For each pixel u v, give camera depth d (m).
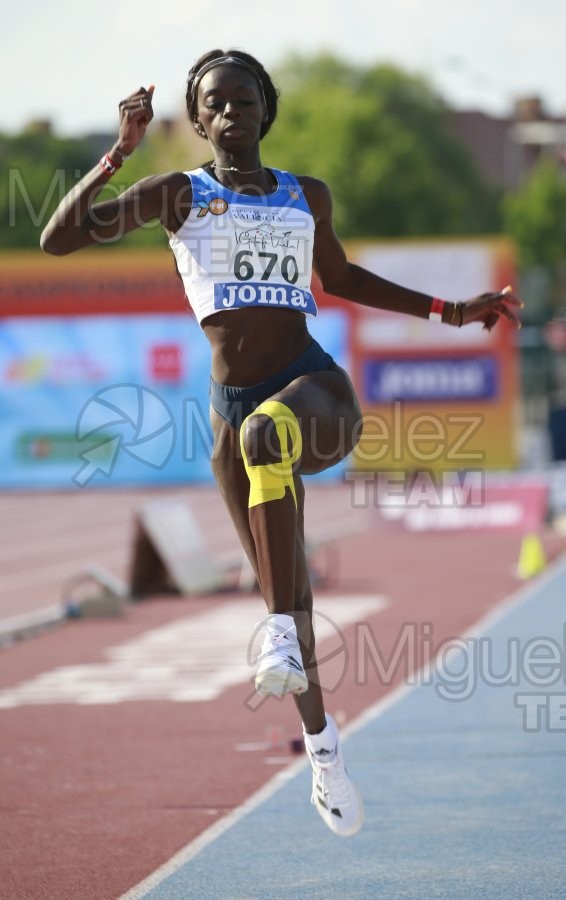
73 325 86.62
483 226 170.88
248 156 12.55
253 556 13.00
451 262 82.25
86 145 136.50
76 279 86.12
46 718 23.11
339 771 12.66
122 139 11.66
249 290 12.38
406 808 16.42
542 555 43.72
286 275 12.51
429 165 145.00
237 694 24.70
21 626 33.81
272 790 17.50
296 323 12.64
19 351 87.38
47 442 88.12
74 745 20.83
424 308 13.80
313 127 136.00
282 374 12.51
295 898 13.17
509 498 56.19
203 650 30.28
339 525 62.81
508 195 179.88
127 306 85.75
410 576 42.59
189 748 20.31
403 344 84.00
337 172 133.88
